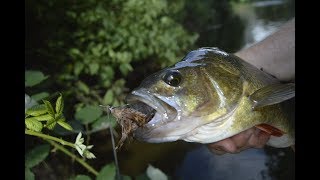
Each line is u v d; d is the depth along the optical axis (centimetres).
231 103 21
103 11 60
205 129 21
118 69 60
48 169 29
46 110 17
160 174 25
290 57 26
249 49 27
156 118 20
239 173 40
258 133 23
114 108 20
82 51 57
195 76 21
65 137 22
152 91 21
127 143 20
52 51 53
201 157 44
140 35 64
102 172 22
